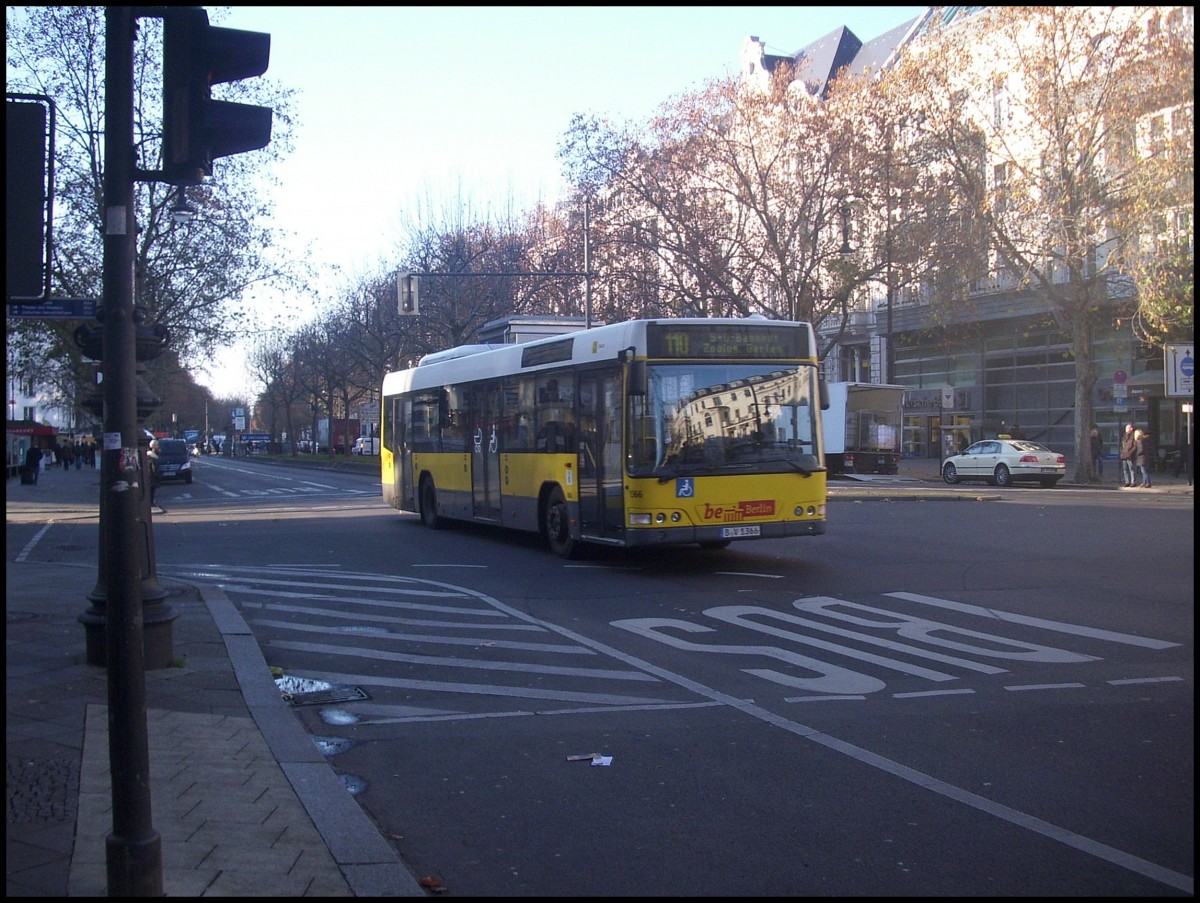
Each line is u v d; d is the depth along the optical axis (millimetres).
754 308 41531
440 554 17250
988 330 49938
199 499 37594
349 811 5453
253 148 4859
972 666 8789
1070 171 35875
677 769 6273
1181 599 11734
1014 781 5938
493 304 50125
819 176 37031
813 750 6582
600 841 5188
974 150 37688
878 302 55031
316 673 8930
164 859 4773
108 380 4355
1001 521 21109
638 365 13508
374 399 68750
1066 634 9977
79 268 33719
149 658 8469
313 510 29406
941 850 4992
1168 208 33406
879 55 62312
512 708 7754
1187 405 36594
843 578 13648
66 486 47281
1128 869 4746
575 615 11453
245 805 5512
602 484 14578
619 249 39219
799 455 14438
